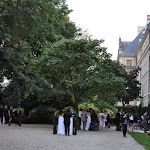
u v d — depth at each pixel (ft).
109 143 40.50
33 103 89.56
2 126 69.31
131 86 161.17
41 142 38.78
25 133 51.88
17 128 64.18
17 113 76.89
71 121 53.16
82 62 67.10
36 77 38.50
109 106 105.19
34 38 49.19
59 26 74.02
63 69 69.87
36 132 55.06
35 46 68.28
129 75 163.02
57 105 89.45
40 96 72.49
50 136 48.32
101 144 38.99
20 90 35.17
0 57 33.12
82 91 71.05
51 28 55.06
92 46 66.85
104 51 70.54
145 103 163.63
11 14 33.32
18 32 36.14
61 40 66.95
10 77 34.65
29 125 79.20
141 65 193.26
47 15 39.65
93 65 67.51
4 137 43.52
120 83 67.62
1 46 33.83
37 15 35.96
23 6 33.60
